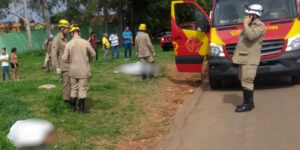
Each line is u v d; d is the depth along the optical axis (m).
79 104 7.54
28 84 11.26
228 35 9.27
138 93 9.69
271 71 8.73
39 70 17.84
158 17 41.75
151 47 11.84
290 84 9.42
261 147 5.40
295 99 7.86
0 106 7.61
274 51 8.71
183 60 10.59
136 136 6.43
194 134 6.29
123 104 8.46
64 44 7.79
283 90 8.85
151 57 11.97
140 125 7.03
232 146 5.55
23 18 30.00
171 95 9.61
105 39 18.78
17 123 6.00
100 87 10.18
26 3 30.05
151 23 40.12
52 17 32.28
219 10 10.07
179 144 5.90
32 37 32.38
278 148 5.30
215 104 8.14
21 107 7.66
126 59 18.98
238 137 5.91
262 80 10.36
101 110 7.89
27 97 9.16
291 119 6.52
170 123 7.18
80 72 7.37
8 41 29.45
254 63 7.03
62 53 7.78
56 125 6.58
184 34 10.47
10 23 31.25
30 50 29.86
